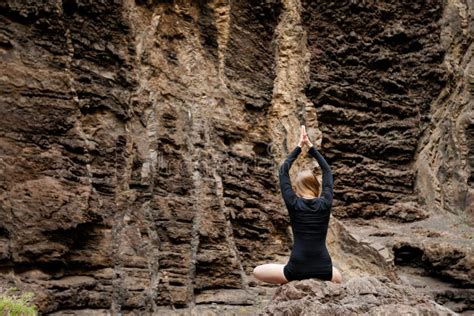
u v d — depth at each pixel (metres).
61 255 6.46
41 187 6.47
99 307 6.63
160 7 9.16
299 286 3.76
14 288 5.85
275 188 10.46
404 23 13.44
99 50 7.88
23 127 6.55
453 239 10.82
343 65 12.66
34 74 6.84
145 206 7.80
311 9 12.48
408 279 10.03
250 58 10.84
